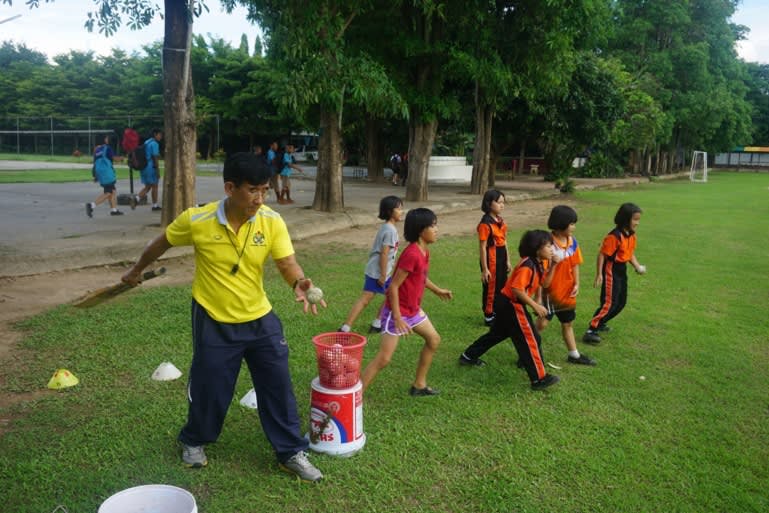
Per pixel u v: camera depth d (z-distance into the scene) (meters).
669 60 40.88
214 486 3.42
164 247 3.40
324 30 12.69
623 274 6.16
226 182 3.19
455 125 31.97
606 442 4.07
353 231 13.50
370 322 6.58
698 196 26.61
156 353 5.39
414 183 18.97
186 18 10.35
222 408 3.48
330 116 14.32
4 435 3.92
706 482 3.63
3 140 54.38
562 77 20.11
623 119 33.97
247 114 45.47
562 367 5.48
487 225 6.41
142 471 3.53
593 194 26.53
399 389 4.82
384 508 3.28
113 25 10.23
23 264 8.16
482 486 3.49
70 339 5.67
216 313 3.36
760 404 4.78
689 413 4.57
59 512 3.14
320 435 3.75
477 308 7.30
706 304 7.89
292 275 3.47
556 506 3.34
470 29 17.70
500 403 4.63
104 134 47.66
